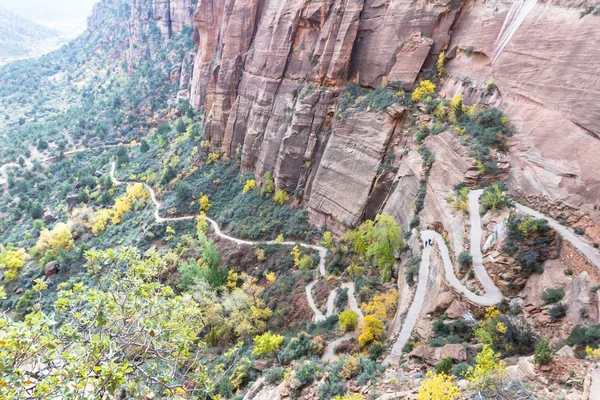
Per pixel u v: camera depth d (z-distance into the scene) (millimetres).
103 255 14453
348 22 60312
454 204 37312
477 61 47781
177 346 13336
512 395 17641
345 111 59469
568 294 25531
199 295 49750
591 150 30312
